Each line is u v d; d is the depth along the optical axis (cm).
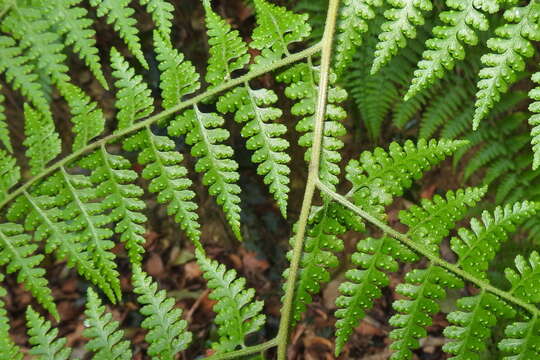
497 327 38
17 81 25
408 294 25
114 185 26
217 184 25
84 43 25
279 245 63
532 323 24
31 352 25
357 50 38
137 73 56
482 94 24
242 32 57
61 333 55
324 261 25
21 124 52
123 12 25
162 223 61
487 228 24
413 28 24
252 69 25
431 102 41
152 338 25
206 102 25
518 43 23
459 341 24
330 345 54
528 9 23
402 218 25
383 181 25
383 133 55
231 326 25
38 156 25
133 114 25
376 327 55
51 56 25
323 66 25
